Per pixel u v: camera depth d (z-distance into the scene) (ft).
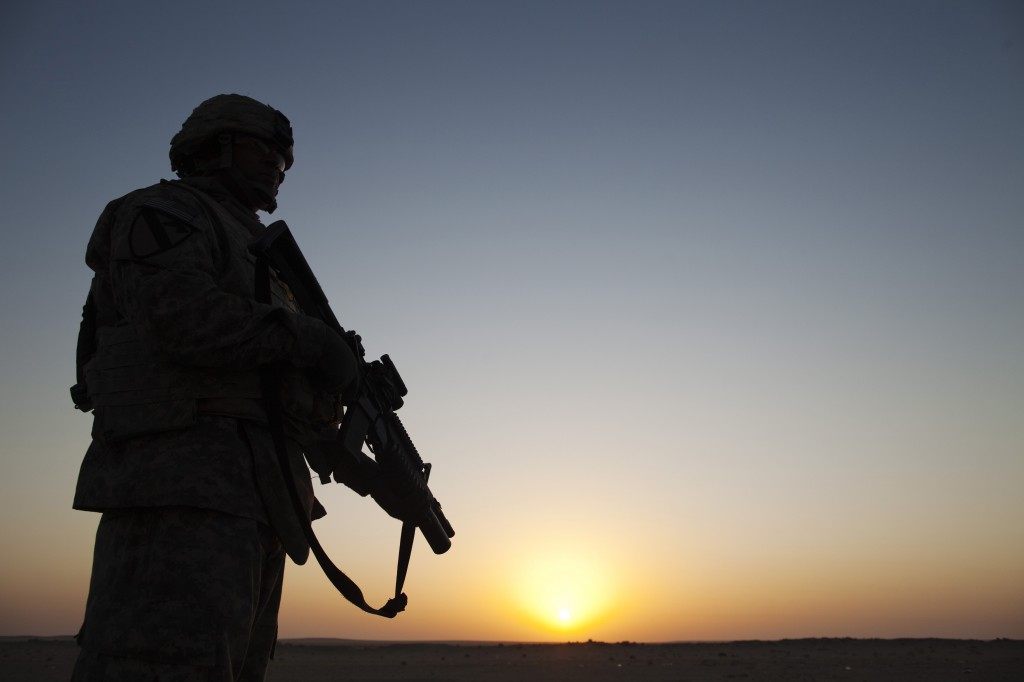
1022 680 65.98
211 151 10.80
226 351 8.90
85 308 10.38
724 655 120.57
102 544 8.98
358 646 197.36
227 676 8.50
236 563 8.84
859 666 86.28
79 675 8.41
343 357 10.03
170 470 8.78
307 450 10.60
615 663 102.27
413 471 12.19
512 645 185.88
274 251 10.30
